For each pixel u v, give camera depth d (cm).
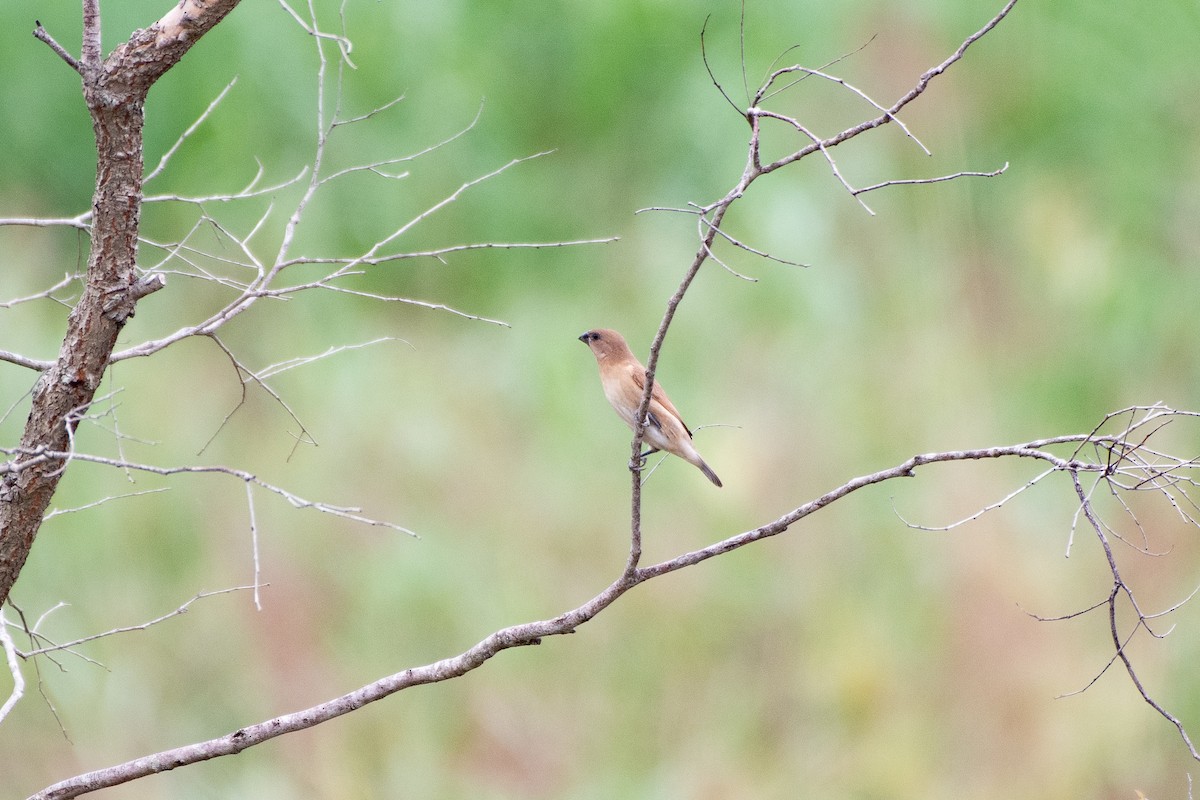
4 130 1670
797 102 1778
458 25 1833
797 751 1185
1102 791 1149
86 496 1261
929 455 532
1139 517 1331
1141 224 1791
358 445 1410
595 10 1866
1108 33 1878
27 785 1073
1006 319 1703
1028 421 1566
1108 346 1648
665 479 1379
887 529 1326
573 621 542
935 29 1794
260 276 582
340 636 1240
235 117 1661
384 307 1700
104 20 1496
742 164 1767
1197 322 1658
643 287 1716
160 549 1259
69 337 532
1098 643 1246
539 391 1522
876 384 1509
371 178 1728
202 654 1198
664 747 1193
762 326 1617
